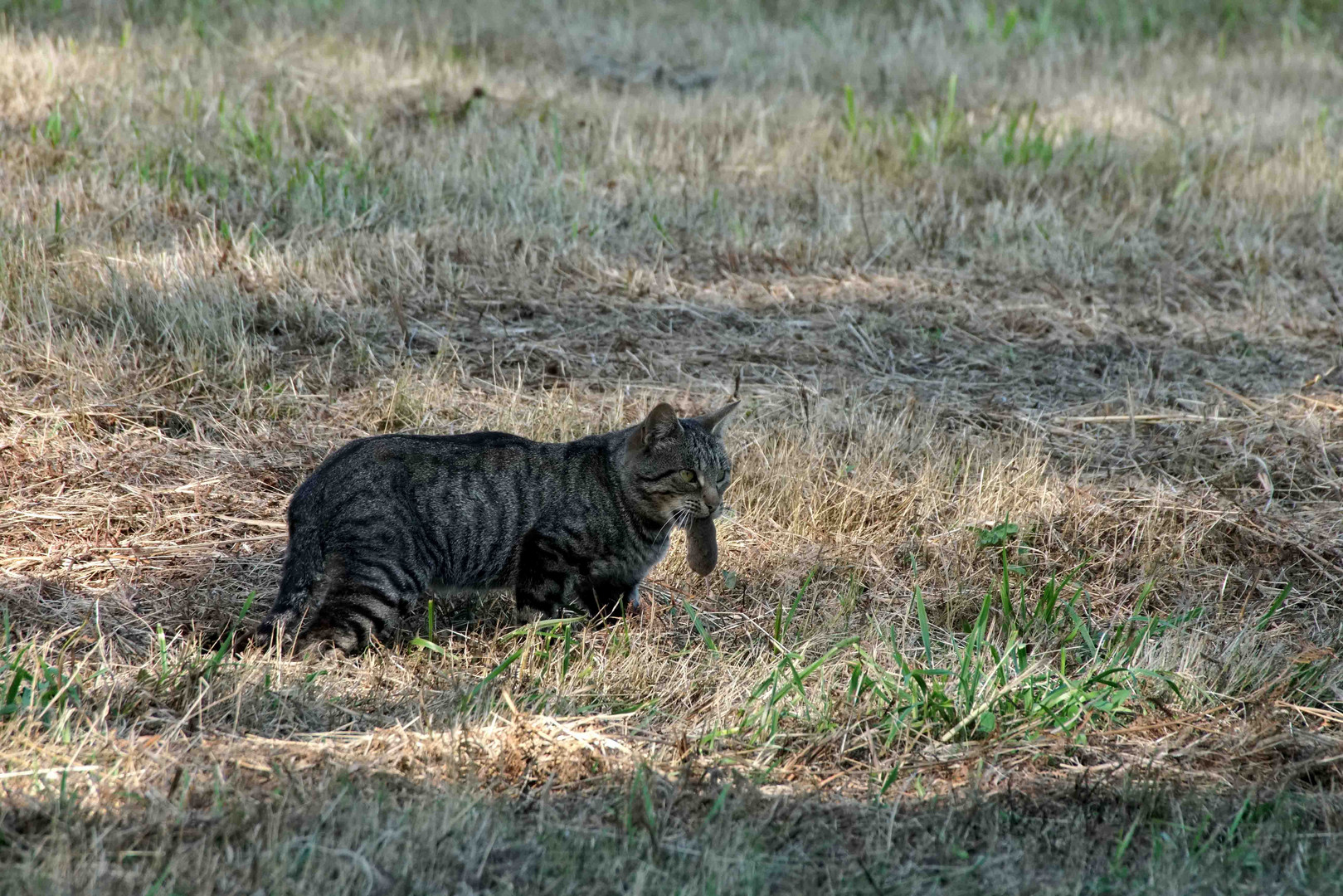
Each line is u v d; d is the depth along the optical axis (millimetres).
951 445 12156
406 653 8820
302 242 14727
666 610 9766
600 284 14773
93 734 7027
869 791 7297
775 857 6398
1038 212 17547
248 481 10641
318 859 5977
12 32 20672
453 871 6078
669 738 7789
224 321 12625
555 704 8047
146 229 14758
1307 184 19016
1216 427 12656
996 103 22297
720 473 9375
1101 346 14430
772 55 24781
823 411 12445
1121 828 6961
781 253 15945
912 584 10320
